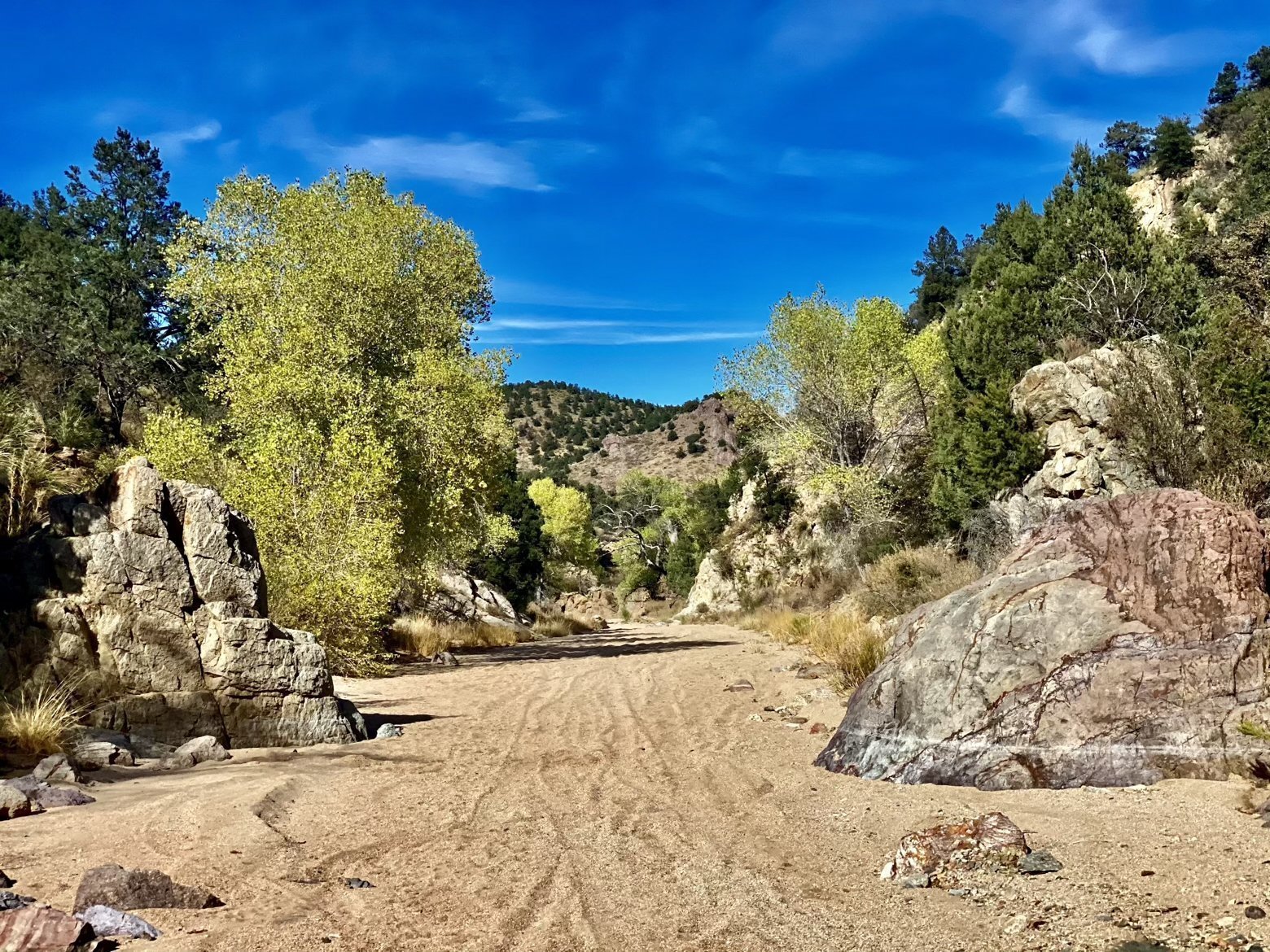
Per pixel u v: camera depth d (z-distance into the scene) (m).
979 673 6.45
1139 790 5.15
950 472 19.97
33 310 28.02
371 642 16.22
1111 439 15.81
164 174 38.47
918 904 3.92
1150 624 6.01
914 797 5.78
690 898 4.14
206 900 3.97
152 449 15.64
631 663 17.36
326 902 4.08
